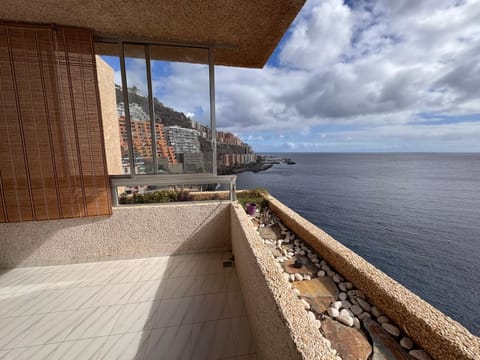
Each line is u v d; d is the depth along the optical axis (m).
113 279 2.20
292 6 1.86
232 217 2.58
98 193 2.36
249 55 2.81
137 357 1.37
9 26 1.99
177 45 2.48
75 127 2.21
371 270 1.35
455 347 0.76
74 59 2.14
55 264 2.43
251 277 1.50
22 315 1.72
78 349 1.43
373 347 0.95
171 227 2.64
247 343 1.47
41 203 2.23
